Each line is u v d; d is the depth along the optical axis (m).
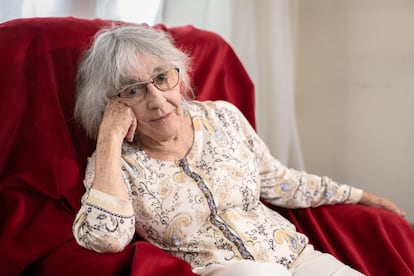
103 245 1.01
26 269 1.13
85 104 1.19
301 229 1.42
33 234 1.11
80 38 1.27
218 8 1.86
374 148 2.22
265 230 1.22
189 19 1.82
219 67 1.57
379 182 2.26
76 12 1.54
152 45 1.14
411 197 2.23
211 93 1.56
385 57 2.10
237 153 1.27
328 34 2.16
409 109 2.13
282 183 1.39
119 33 1.16
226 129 1.30
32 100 1.19
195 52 1.50
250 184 1.26
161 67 1.13
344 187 1.43
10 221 1.11
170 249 1.16
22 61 1.18
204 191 1.17
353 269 1.24
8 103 1.16
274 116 2.09
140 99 1.12
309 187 1.40
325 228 1.40
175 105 1.15
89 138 1.26
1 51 1.16
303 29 2.19
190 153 1.21
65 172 1.17
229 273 1.04
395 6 2.04
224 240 1.16
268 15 2.01
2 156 1.16
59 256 1.06
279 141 2.11
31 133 1.18
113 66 1.12
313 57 2.20
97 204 1.01
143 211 1.14
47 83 1.20
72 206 1.17
